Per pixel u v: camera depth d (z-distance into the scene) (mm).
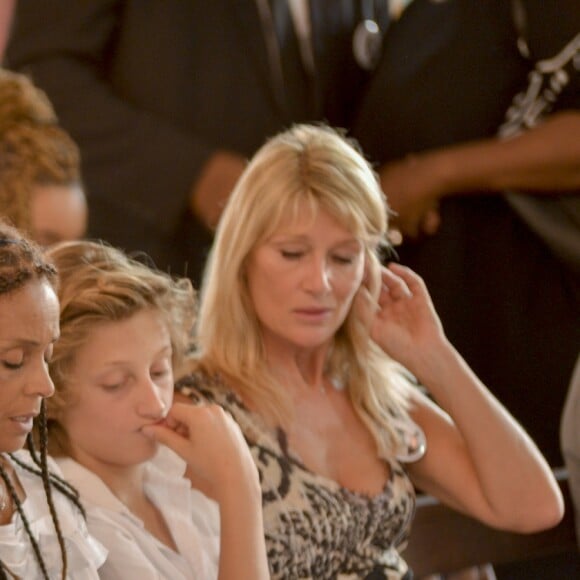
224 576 4625
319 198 5523
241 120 8625
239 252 5609
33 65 8625
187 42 8578
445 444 6094
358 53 8977
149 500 5035
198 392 5641
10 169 6375
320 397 5891
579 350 8641
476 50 8484
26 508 4184
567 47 8352
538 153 8328
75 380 4641
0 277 3744
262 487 5496
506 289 8586
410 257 8578
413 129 8562
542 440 8688
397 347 5895
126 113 8516
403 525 5832
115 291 4637
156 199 8500
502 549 6668
